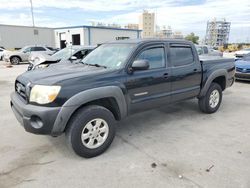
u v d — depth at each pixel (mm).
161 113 5473
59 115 2994
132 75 3695
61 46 34969
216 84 5383
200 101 5309
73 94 3068
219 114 5434
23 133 4223
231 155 3441
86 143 3312
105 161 3277
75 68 3805
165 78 4176
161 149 3639
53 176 2916
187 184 2748
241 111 5691
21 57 19172
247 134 4250
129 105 3734
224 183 2766
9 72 13328
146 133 4285
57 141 3889
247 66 9547
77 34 31875
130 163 3221
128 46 3971
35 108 2982
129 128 4531
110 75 3457
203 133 4289
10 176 2908
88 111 3230
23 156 3402
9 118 5043
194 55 4844
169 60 4301
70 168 3098
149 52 4008
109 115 3469
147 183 2773
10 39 32812
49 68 3947
